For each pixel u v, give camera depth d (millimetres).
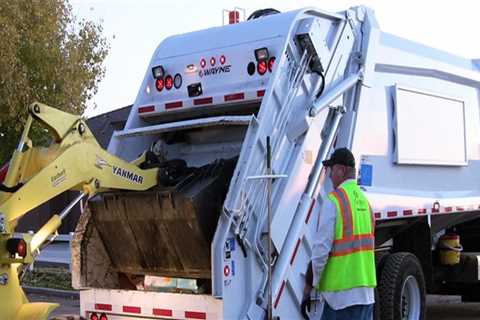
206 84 7676
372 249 5805
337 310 5668
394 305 7867
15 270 5887
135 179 6754
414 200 8812
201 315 6371
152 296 6758
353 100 7832
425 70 9188
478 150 10453
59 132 6301
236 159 6734
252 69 7324
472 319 11023
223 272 6184
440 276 10375
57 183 6109
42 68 17625
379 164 8227
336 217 5641
